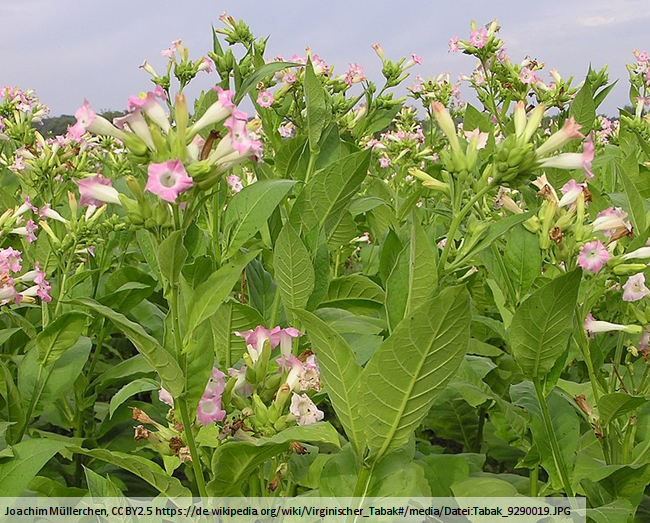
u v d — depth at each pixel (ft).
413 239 6.79
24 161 16.38
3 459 8.17
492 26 15.92
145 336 6.15
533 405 9.39
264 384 7.70
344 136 16.10
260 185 8.89
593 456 10.02
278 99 13.12
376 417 6.60
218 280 6.78
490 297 14.62
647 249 8.93
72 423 12.57
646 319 9.24
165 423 12.13
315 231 9.74
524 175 7.64
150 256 10.50
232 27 13.73
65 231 15.51
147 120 6.44
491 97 16.02
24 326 12.60
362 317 11.98
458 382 10.32
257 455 6.92
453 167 7.55
